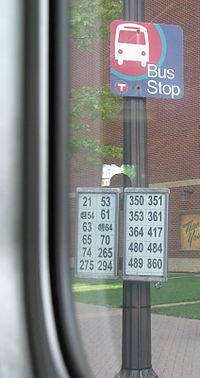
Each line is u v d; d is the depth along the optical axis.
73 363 2.88
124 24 4.39
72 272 3.30
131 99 4.39
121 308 4.19
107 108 4.43
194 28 8.49
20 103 2.55
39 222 2.65
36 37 2.64
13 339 2.39
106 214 4.08
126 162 4.36
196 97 8.19
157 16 6.14
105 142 4.42
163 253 4.21
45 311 2.64
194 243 11.77
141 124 4.41
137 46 4.42
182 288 7.96
